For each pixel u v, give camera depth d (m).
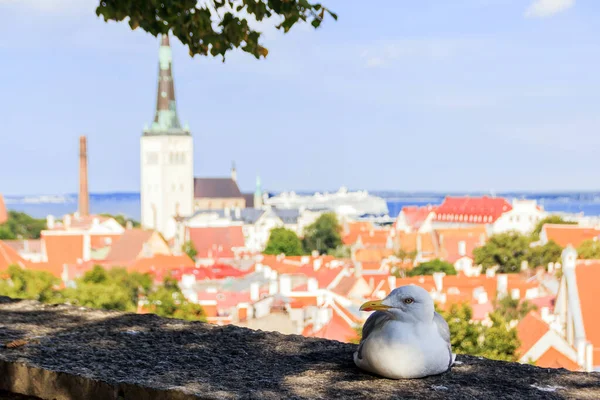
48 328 6.34
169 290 56.50
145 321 6.61
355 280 61.97
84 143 153.62
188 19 8.57
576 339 45.31
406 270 86.75
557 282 62.75
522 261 90.25
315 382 4.90
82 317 6.76
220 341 5.97
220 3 8.59
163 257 75.75
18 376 5.29
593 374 5.14
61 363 5.29
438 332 5.02
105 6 8.52
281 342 5.96
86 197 156.00
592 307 46.81
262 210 156.75
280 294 54.41
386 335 4.90
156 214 185.38
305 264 81.00
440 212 142.75
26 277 54.78
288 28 8.35
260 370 5.19
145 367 5.24
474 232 105.94
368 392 4.69
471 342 33.59
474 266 95.25
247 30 8.67
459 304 37.06
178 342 5.93
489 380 4.97
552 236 95.00
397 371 4.87
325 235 139.00
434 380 4.95
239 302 54.25
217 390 4.70
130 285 62.50
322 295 56.12
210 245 120.38
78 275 70.94
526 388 4.82
